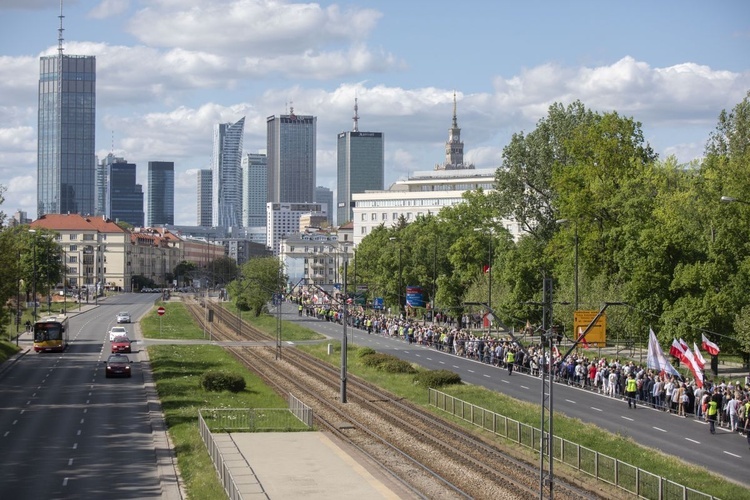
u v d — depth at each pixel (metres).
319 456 49.75
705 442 51.16
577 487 43.09
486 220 142.50
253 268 174.25
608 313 82.62
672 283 76.50
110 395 73.06
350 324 148.88
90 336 135.38
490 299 106.69
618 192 92.06
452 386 74.00
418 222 160.75
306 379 85.62
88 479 43.31
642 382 65.06
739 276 73.25
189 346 117.56
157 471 45.12
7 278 97.62
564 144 106.88
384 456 50.75
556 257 103.00
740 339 69.50
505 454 50.78
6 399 70.69
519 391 72.25
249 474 44.47
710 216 81.25
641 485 39.72
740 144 103.25
